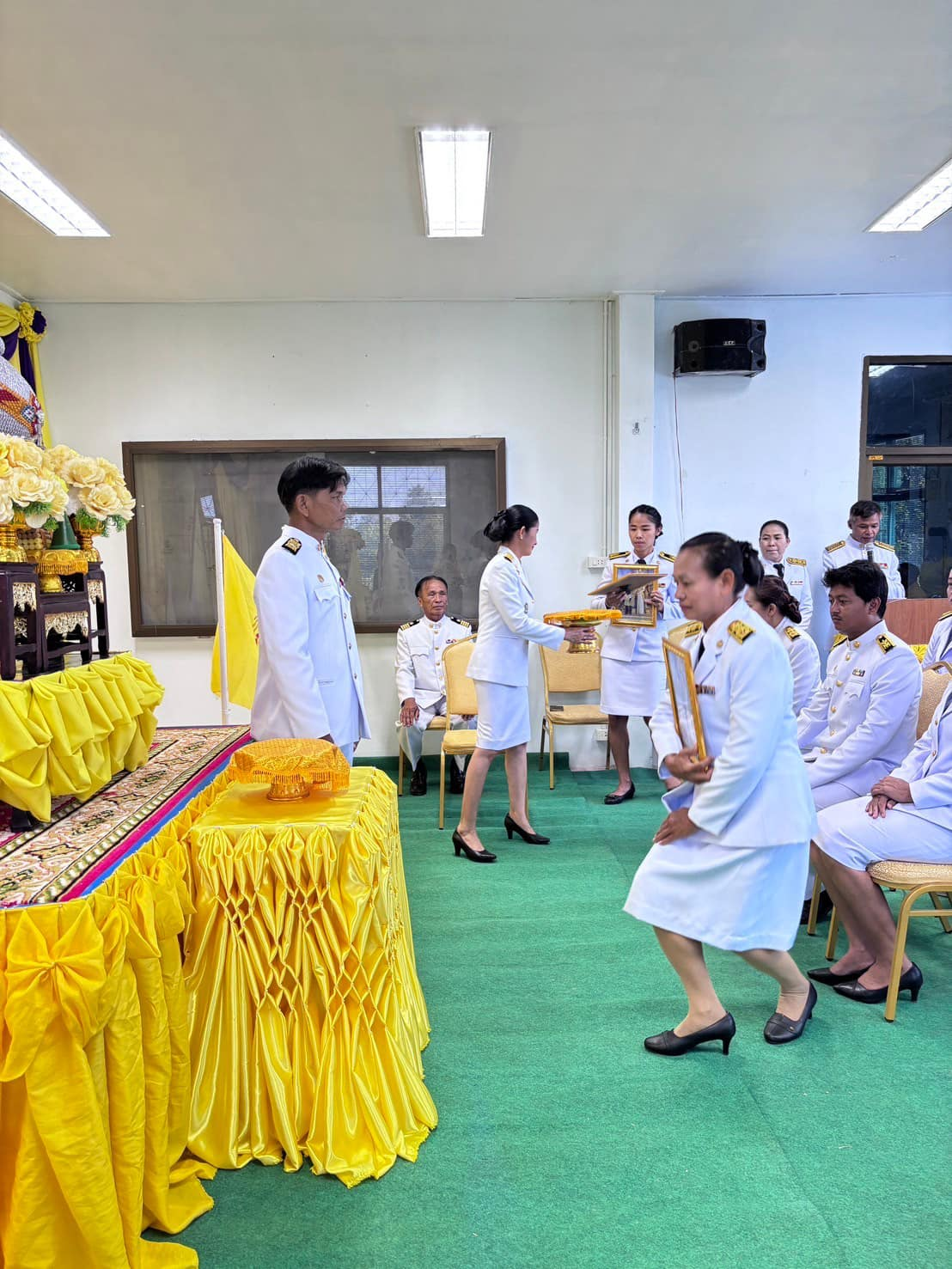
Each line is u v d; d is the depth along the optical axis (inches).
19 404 90.1
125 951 56.2
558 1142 74.2
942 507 221.8
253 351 203.2
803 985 89.5
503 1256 62.0
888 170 138.6
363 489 207.2
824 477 215.9
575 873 140.2
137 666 92.0
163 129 119.8
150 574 204.8
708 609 82.0
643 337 203.3
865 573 110.7
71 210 148.3
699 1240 63.5
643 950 112.3
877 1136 74.8
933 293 210.5
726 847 81.4
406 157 130.0
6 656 74.8
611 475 208.8
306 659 96.4
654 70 107.9
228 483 204.5
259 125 119.3
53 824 72.3
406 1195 67.8
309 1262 61.4
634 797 186.2
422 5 93.4
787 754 81.7
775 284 199.8
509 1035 92.0
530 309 206.4
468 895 131.0
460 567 209.9
